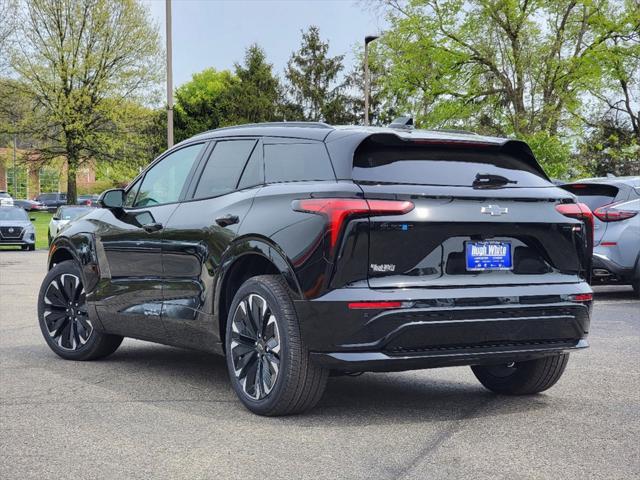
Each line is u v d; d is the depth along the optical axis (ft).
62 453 13.33
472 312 14.90
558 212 16.11
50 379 19.84
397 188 14.87
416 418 15.76
